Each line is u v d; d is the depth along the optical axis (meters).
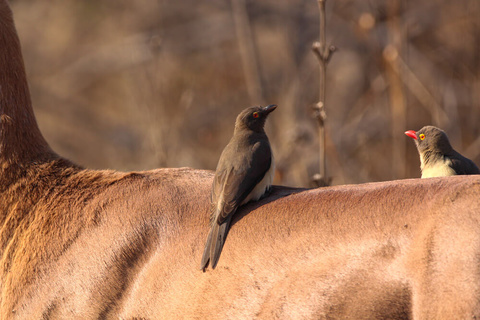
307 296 13.86
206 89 50.75
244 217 15.16
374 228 13.73
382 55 39.53
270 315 14.16
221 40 53.94
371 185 14.68
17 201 18.30
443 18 47.25
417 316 12.84
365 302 13.36
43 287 16.89
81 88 54.31
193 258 15.52
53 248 17.16
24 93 19.73
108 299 16.20
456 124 42.31
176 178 17.58
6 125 19.05
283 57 45.69
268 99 43.25
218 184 15.20
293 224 14.59
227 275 14.75
